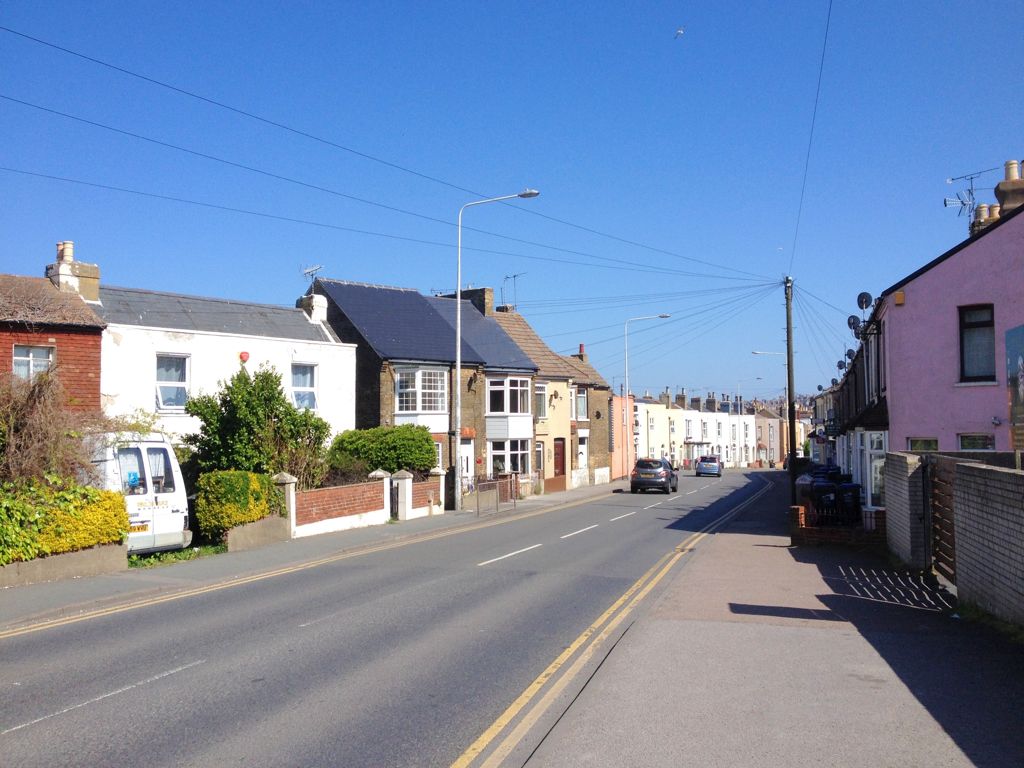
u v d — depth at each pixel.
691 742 6.05
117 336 22.95
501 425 38.53
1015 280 19.47
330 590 13.36
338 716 6.88
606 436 53.88
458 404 29.73
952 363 20.08
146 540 15.95
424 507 27.86
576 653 9.03
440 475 29.28
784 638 9.38
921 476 14.14
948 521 12.73
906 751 5.75
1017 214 19.48
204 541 18.98
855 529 18.22
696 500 38.22
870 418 22.23
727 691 7.32
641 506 34.47
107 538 14.70
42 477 14.05
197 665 8.59
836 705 6.82
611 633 10.02
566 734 6.29
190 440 20.97
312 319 32.44
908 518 14.26
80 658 8.97
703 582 13.69
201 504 18.44
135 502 15.81
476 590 13.28
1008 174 22.73
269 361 26.98
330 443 28.28
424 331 36.81
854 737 6.05
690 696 7.19
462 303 43.53
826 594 12.36
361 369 33.88
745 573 14.67
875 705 6.79
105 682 7.98
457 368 29.77
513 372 39.41
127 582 13.73
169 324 26.52
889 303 20.94
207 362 25.27
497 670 8.33
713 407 94.31
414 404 34.22
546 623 10.65
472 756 5.95
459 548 19.41
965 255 20.06
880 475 21.94
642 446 70.88
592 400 52.34
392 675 8.15
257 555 17.41
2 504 13.09
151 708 7.14
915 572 14.06
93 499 14.51
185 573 14.89
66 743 6.28
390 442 28.28
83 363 22.05
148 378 23.66
